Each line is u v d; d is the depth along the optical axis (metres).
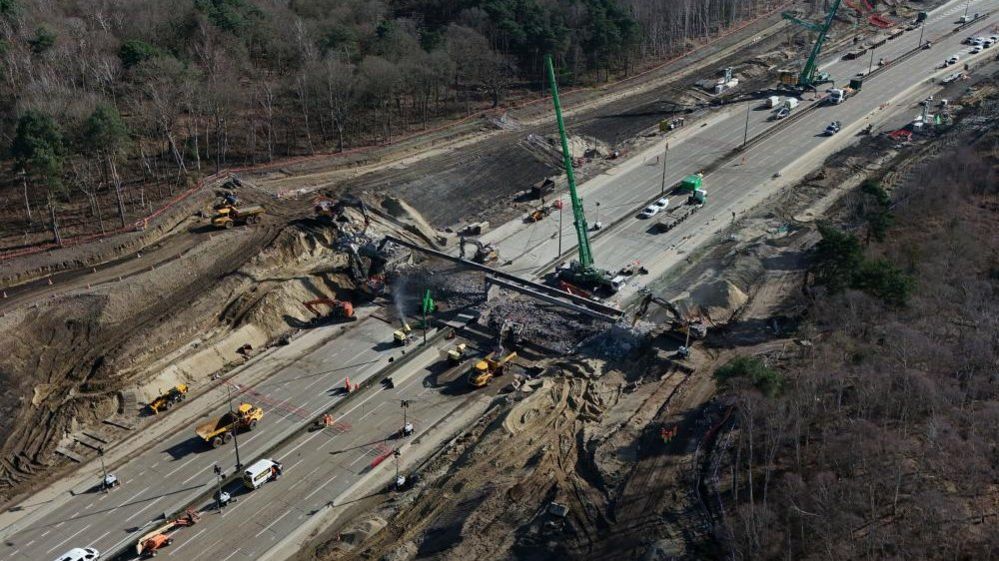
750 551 113.44
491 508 130.38
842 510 116.31
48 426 151.62
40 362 162.25
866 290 164.12
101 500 138.75
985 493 118.88
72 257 187.50
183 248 196.38
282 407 160.12
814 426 136.50
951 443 125.06
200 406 160.00
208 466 145.75
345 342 179.25
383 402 162.12
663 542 119.44
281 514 136.75
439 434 154.12
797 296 182.62
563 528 124.56
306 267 198.25
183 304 178.12
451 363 172.12
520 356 174.75
